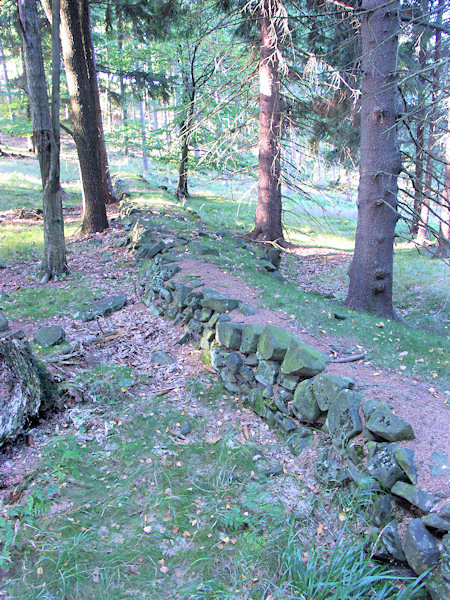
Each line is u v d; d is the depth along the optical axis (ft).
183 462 11.89
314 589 8.05
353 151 38.42
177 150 55.52
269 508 10.07
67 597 8.08
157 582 8.41
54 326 18.52
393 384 12.82
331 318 19.21
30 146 93.56
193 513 10.13
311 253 45.09
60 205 26.96
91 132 36.58
